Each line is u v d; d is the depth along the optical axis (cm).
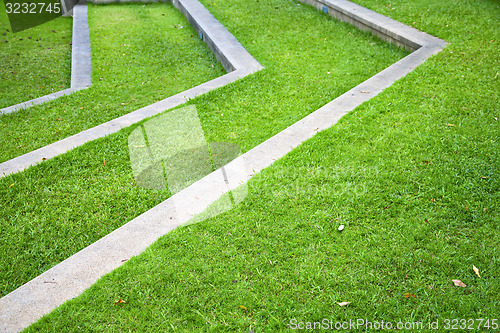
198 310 281
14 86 812
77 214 411
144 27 1133
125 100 716
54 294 298
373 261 310
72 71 844
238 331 265
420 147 450
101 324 273
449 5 943
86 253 335
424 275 297
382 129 489
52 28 1191
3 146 569
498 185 380
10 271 347
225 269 311
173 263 318
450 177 396
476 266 301
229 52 847
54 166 482
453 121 495
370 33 916
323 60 798
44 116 657
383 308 275
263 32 977
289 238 338
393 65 687
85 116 657
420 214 355
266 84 693
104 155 504
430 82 602
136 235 352
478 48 704
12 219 407
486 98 542
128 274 308
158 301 287
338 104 570
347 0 1078
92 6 1372
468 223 340
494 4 909
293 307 280
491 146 440
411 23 877
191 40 1034
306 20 1054
